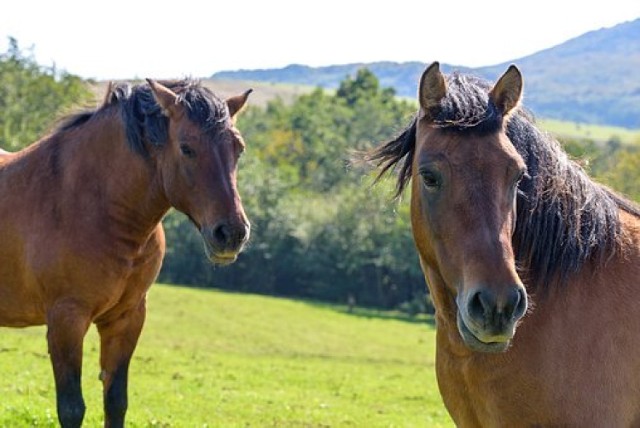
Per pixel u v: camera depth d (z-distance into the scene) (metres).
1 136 73.38
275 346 41.69
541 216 5.41
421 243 5.42
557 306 5.30
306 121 116.12
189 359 27.84
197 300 57.69
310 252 75.62
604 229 5.47
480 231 4.85
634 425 5.25
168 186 8.44
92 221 8.49
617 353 5.20
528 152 5.45
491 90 5.24
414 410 19.41
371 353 41.69
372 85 137.12
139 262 8.75
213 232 7.98
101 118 8.79
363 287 75.19
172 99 8.33
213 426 13.16
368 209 74.19
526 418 5.30
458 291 4.96
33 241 8.62
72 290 8.45
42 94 81.88
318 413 16.61
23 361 20.42
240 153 8.45
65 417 8.34
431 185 5.08
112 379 8.95
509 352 5.28
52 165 8.90
